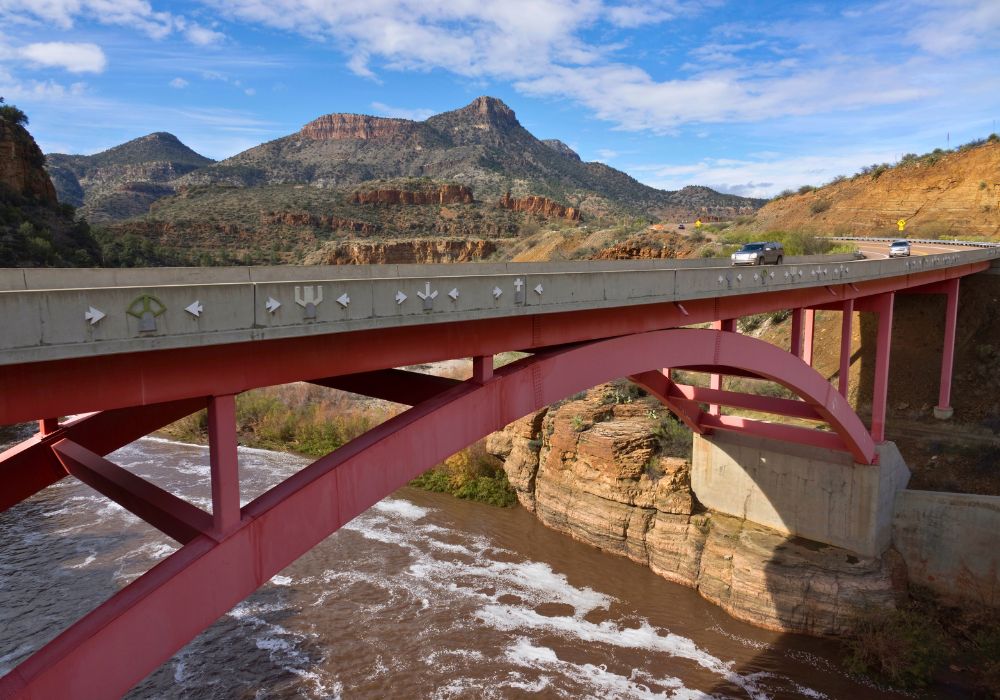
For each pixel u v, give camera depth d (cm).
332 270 1877
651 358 1605
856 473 2595
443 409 1118
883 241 6084
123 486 1002
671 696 2144
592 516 3203
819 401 2219
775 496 2817
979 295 3778
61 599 2647
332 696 2127
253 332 827
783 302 2156
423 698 2119
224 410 864
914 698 2116
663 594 2781
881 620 2345
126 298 710
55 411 723
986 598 2450
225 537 843
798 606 2450
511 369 1276
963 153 7806
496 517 3572
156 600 773
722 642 2436
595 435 3250
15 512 3506
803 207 9138
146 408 1384
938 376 3525
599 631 2505
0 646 2336
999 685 2105
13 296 628
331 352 992
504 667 2284
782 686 2186
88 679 723
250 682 2192
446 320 1071
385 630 2497
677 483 3039
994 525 2444
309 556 3091
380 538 3297
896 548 2650
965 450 2998
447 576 2916
